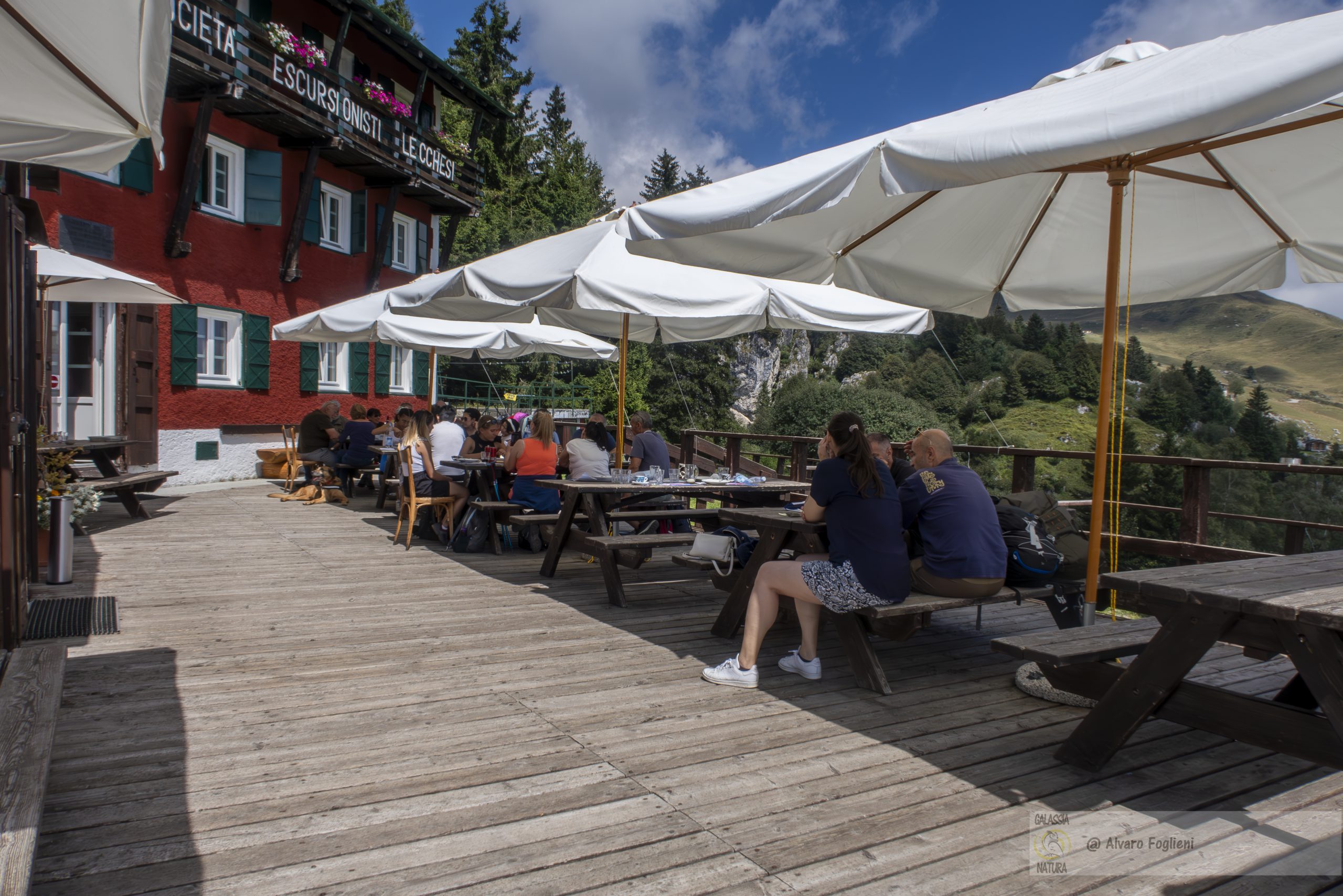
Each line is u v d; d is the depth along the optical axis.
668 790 2.92
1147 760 3.31
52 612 5.10
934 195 4.33
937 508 4.11
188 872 2.31
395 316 10.57
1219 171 4.38
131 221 12.12
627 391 46.06
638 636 4.98
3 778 2.35
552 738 3.37
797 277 4.55
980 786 3.03
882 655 4.78
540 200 44.75
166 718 3.46
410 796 2.82
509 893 2.26
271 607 5.44
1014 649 3.08
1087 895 2.32
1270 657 4.79
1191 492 6.18
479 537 7.84
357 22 15.94
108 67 2.51
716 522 7.33
